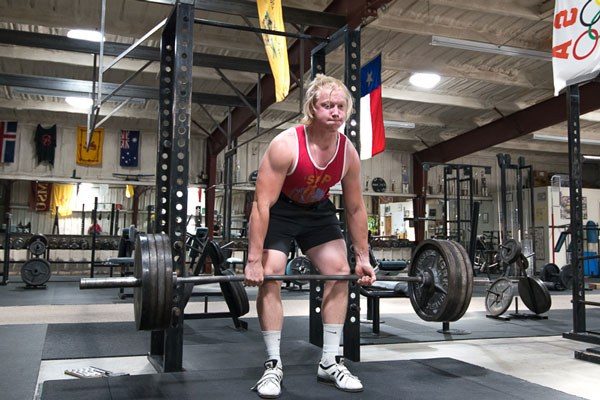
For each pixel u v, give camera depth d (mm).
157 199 2688
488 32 6824
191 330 3748
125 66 7398
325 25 4867
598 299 6465
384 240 11008
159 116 2730
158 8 6027
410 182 12703
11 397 1930
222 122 9992
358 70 2805
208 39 6691
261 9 4012
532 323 4254
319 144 1996
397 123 9789
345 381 2029
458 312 2324
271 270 2047
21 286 7035
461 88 8969
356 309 2678
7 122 10289
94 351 2850
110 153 10906
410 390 2051
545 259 11883
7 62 7695
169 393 1972
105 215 10992
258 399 1910
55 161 10570
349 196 2174
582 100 7668
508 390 2070
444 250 2338
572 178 3520
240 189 11086
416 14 6387
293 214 2107
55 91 7496
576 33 3199
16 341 3062
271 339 2068
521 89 8906
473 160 13266
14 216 10578
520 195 6617
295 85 6508
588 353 2818
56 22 6023
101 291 6492
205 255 4250
